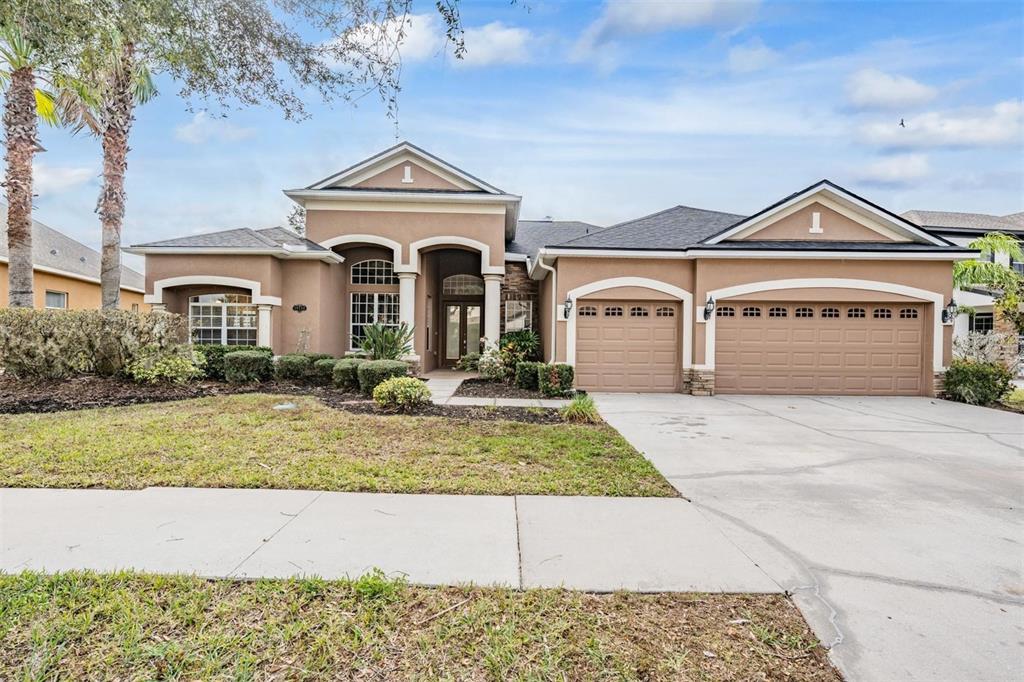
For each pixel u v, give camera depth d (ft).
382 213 55.06
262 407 29.68
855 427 28.66
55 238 68.74
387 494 16.11
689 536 13.26
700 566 11.57
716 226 49.90
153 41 20.16
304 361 41.06
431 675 8.00
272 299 48.44
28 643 8.51
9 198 37.52
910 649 8.72
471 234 55.42
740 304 42.91
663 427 28.32
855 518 14.74
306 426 24.85
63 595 9.80
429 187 56.65
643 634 9.06
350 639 8.79
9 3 17.04
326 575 10.82
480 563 11.54
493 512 14.73
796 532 13.66
